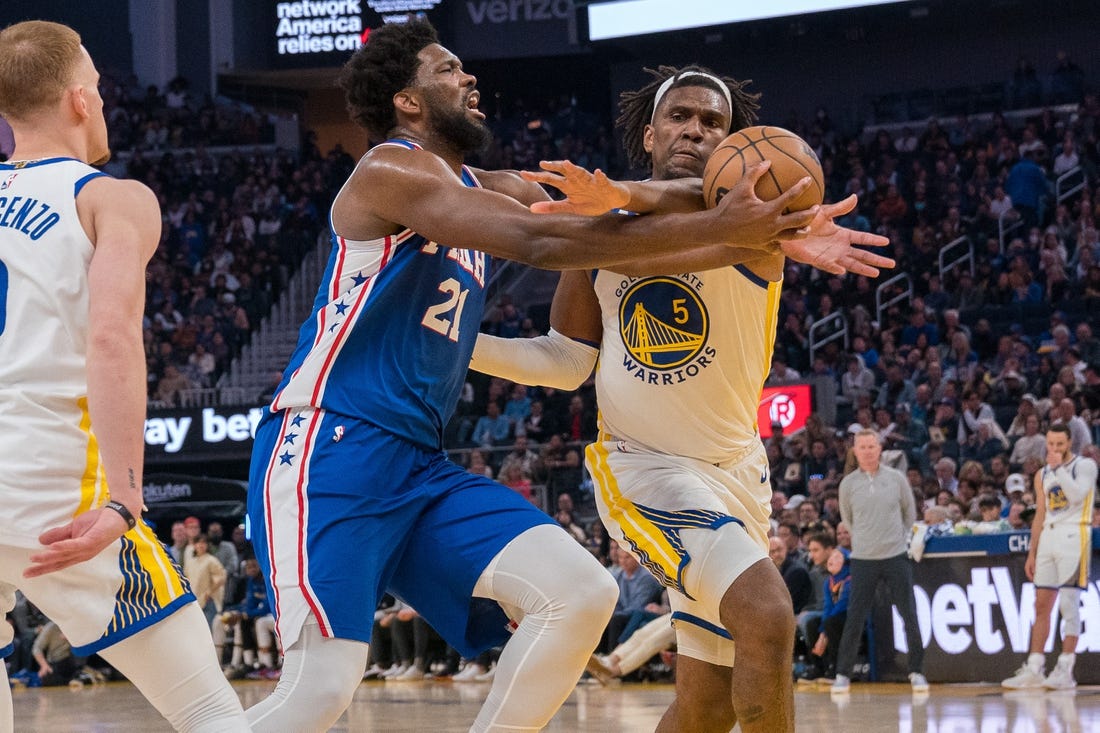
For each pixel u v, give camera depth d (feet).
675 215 8.11
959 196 57.57
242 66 72.33
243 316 60.49
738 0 59.72
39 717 25.05
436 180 9.01
